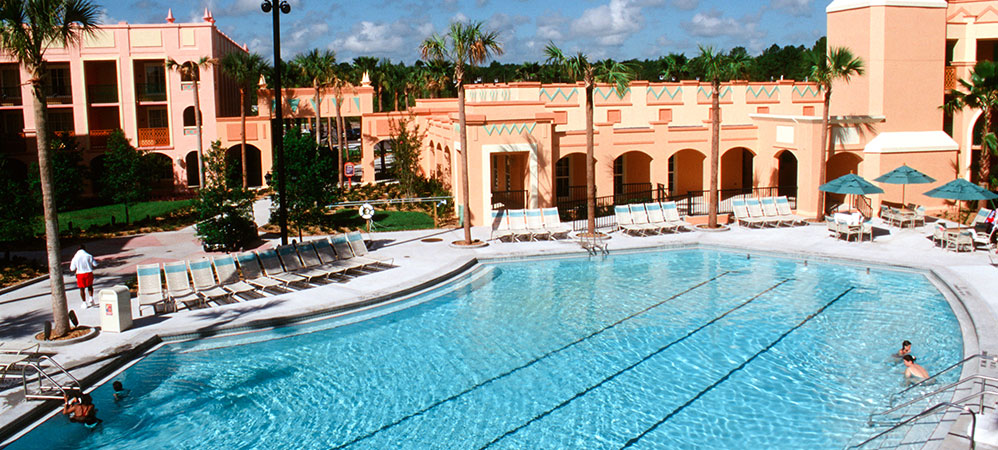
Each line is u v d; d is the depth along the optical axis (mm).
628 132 29234
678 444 10273
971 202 28531
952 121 30578
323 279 18953
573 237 24531
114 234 26078
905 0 27844
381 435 10766
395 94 59188
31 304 16844
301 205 23891
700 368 13086
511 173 31188
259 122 40531
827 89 25844
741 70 34094
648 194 33594
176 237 25469
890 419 10742
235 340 14898
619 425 10922
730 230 25297
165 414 11531
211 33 39938
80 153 36469
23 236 22438
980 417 9867
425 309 17078
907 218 24672
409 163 32938
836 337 14539
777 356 13570
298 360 13852
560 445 10336
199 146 37438
